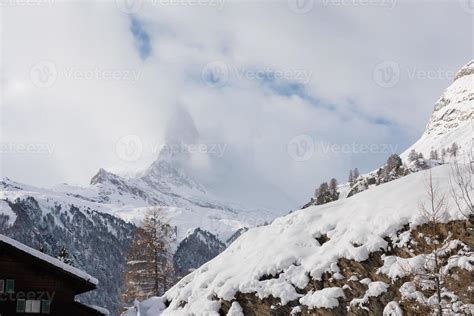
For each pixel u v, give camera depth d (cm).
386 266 2705
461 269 2355
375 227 2897
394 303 2511
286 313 2903
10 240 3133
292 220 3509
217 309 3159
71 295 3212
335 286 2833
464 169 2902
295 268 3052
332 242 3056
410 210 2808
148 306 3759
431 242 2534
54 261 3178
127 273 4466
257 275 3136
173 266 4647
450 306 2084
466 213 2531
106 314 3266
